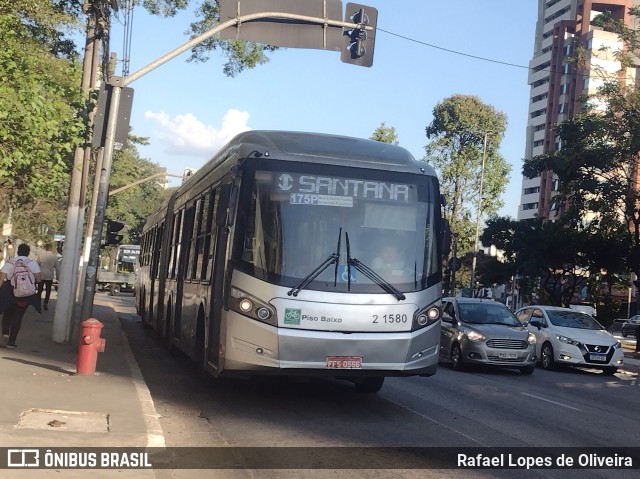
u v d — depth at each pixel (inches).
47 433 298.2
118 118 545.0
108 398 382.9
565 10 4431.6
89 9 631.2
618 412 513.0
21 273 552.7
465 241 2427.4
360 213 409.1
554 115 4124.0
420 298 409.1
